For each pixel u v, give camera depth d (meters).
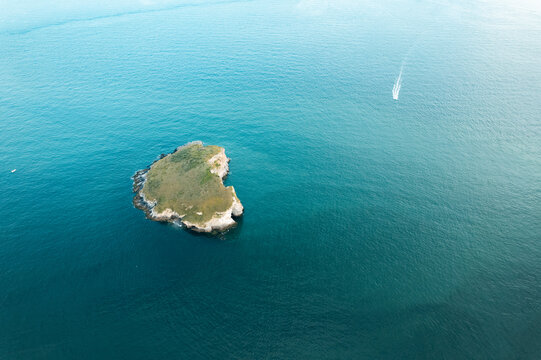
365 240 78.50
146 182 93.12
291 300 65.38
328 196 91.94
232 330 60.53
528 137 114.56
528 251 75.38
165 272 71.12
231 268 72.00
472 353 57.00
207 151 99.75
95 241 78.19
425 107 135.75
